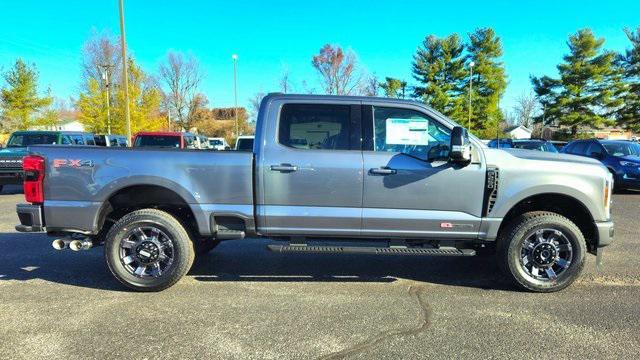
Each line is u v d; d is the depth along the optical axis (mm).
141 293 4828
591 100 48438
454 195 4797
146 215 4816
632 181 13141
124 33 20359
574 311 4379
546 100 52125
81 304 4504
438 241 5027
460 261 6184
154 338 3758
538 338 3783
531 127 79188
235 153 4840
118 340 3717
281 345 3645
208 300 4633
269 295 4793
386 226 4840
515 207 5164
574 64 48812
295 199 4828
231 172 4828
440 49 52719
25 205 4895
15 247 6801
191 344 3654
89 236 5008
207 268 5773
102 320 4113
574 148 15883
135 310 4355
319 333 3865
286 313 4297
